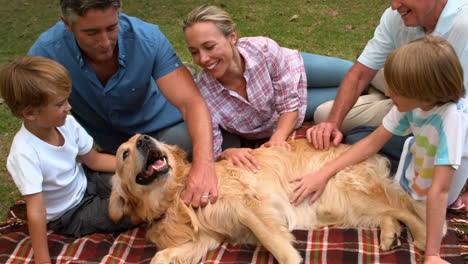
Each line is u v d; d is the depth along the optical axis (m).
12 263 2.71
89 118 3.51
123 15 3.17
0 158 4.14
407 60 2.22
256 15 7.45
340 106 3.33
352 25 6.67
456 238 2.65
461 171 2.63
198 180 2.82
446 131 2.31
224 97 3.43
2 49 7.02
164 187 2.84
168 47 3.20
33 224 2.56
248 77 3.29
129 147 2.80
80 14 2.55
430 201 2.32
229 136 3.73
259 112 3.53
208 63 3.06
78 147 3.05
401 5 2.75
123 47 3.06
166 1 8.83
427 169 2.57
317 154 3.16
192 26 2.98
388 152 3.30
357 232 2.79
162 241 2.87
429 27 2.90
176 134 3.62
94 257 2.75
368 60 3.30
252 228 2.67
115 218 2.84
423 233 2.60
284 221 2.86
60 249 2.85
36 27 8.01
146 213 2.90
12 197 3.62
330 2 7.78
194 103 3.07
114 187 2.88
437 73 2.18
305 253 2.63
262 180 2.91
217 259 2.68
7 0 9.73
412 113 2.59
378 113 3.62
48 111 2.51
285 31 6.64
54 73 2.48
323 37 6.32
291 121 3.51
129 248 2.88
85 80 3.14
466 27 2.67
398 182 2.86
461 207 2.93
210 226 2.81
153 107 3.56
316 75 4.16
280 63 3.39
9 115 4.84
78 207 2.97
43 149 2.68
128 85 3.19
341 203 2.93
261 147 3.29
